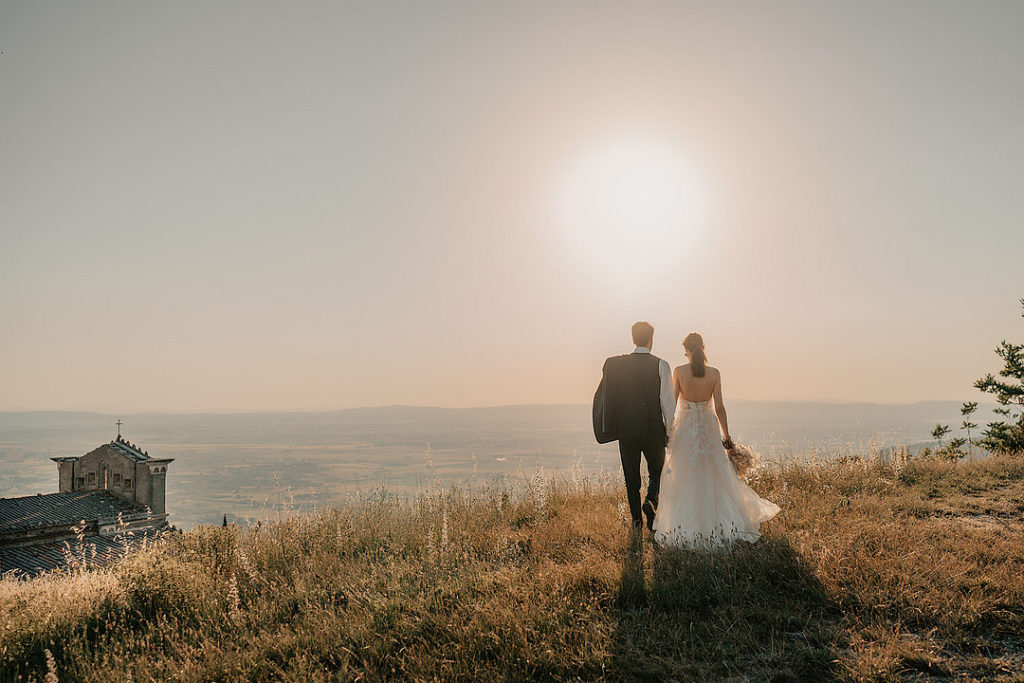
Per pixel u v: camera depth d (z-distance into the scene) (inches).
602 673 153.1
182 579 257.1
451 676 155.9
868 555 216.2
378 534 316.8
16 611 245.0
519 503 359.6
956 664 149.9
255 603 235.6
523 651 160.1
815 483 358.9
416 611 193.6
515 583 206.8
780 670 149.6
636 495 279.9
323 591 229.0
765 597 190.5
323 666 166.1
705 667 153.9
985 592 185.6
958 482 361.4
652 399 277.0
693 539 248.2
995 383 819.4
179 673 171.2
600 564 220.7
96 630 214.2
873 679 144.0
